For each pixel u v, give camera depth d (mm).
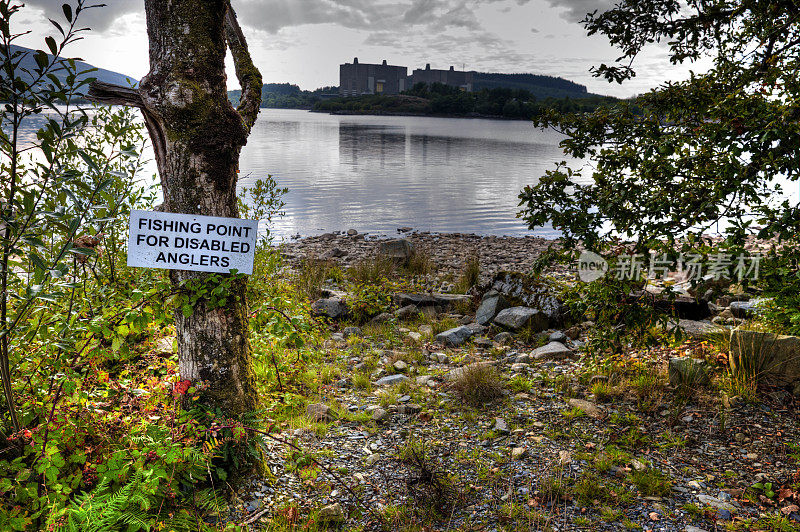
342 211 22906
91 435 3650
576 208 4512
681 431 4820
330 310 8547
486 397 5633
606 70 5129
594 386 5699
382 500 3906
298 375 6105
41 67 2742
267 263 8008
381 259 12117
